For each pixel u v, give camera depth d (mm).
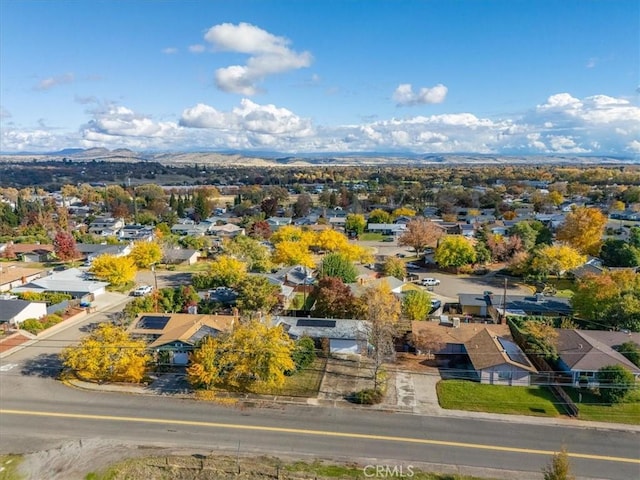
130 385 36156
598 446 29047
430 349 41438
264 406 33344
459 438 29812
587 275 51906
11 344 43875
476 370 37312
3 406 32906
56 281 61062
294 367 36312
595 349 37906
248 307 48125
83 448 28297
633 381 34094
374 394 34125
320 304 48969
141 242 78188
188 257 79188
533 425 31297
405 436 29953
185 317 44719
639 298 46062
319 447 28719
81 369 37500
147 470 26406
